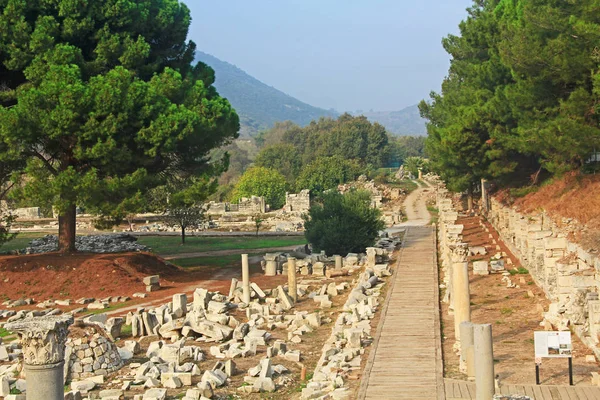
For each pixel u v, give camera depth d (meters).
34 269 48.66
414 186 127.44
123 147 45.69
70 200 44.81
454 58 69.06
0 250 71.81
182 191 49.09
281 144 183.25
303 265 53.00
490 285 39.44
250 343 31.30
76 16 48.72
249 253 66.38
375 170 160.38
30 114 43.59
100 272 48.31
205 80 56.38
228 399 24.75
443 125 74.00
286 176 171.50
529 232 40.56
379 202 107.75
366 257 54.94
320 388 24.30
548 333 22.77
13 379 27.34
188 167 52.66
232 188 142.12
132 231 93.75
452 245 36.81
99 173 47.97
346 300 41.41
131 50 49.88
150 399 24.03
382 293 40.22
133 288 47.09
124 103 45.31
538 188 49.88
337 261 52.34
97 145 44.00
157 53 54.50
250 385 25.88
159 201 50.00
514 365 25.06
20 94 45.38
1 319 41.97
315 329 34.97
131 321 37.91
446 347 28.14
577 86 40.53
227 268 56.94
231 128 53.22
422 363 25.89
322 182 126.62
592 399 21.23
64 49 46.66
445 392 22.66
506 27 46.19
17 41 47.31
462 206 85.44
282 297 40.53
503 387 22.55
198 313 36.88
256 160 179.25
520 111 44.66
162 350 29.97
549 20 38.72
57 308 43.97
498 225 58.09
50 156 51.28
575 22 37.44
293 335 33.53
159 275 51.38
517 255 46.22
